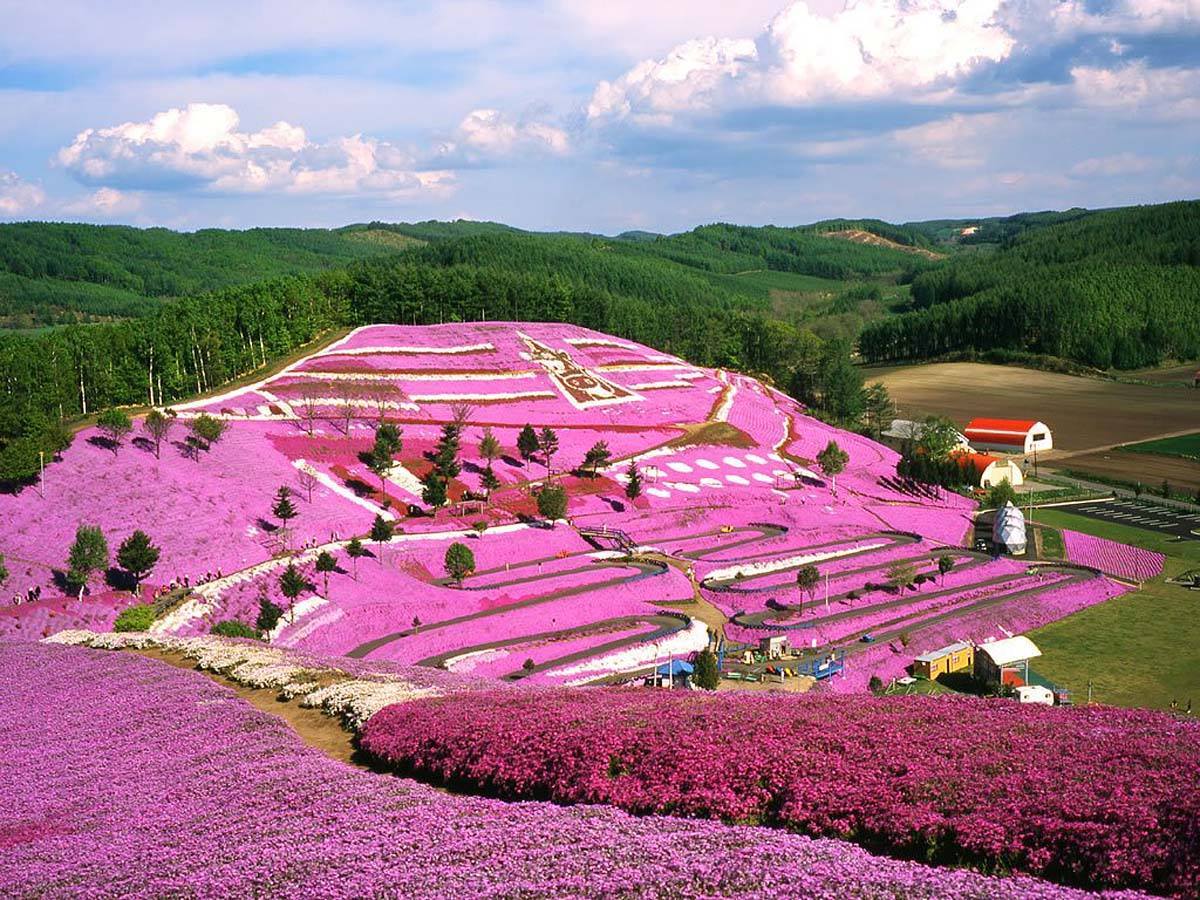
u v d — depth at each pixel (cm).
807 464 16688
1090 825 2720
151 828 3253
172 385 16125
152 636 7006
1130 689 8456
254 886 2698
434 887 2606
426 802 3362
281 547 10538
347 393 15775
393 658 8362
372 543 11100
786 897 2425
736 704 4241
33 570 9206
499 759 3694
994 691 8194
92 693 5256
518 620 9375
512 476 14112
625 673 8462
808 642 9350
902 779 3159
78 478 11019
